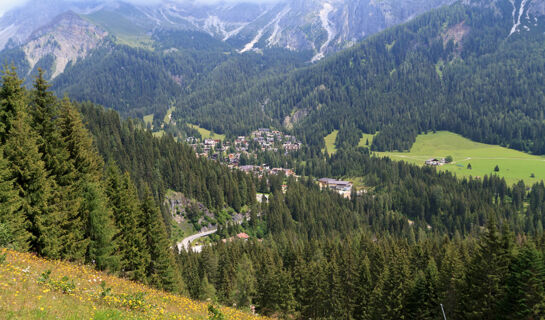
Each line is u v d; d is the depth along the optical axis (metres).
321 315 76.38
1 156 33.56
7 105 39.75
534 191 178.75
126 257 49.75
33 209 35.56
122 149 155.38
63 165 42.88
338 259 86.00
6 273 19.56
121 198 50.88
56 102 46.47
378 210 188.88
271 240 141.38
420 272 61.41
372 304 65.38
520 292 45.53
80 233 41.41
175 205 156.88
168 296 33.25
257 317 41.66
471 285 51.44
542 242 73.50
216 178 178.62
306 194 194.12
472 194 187.38
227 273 92.56
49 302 16.67
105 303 20.27
